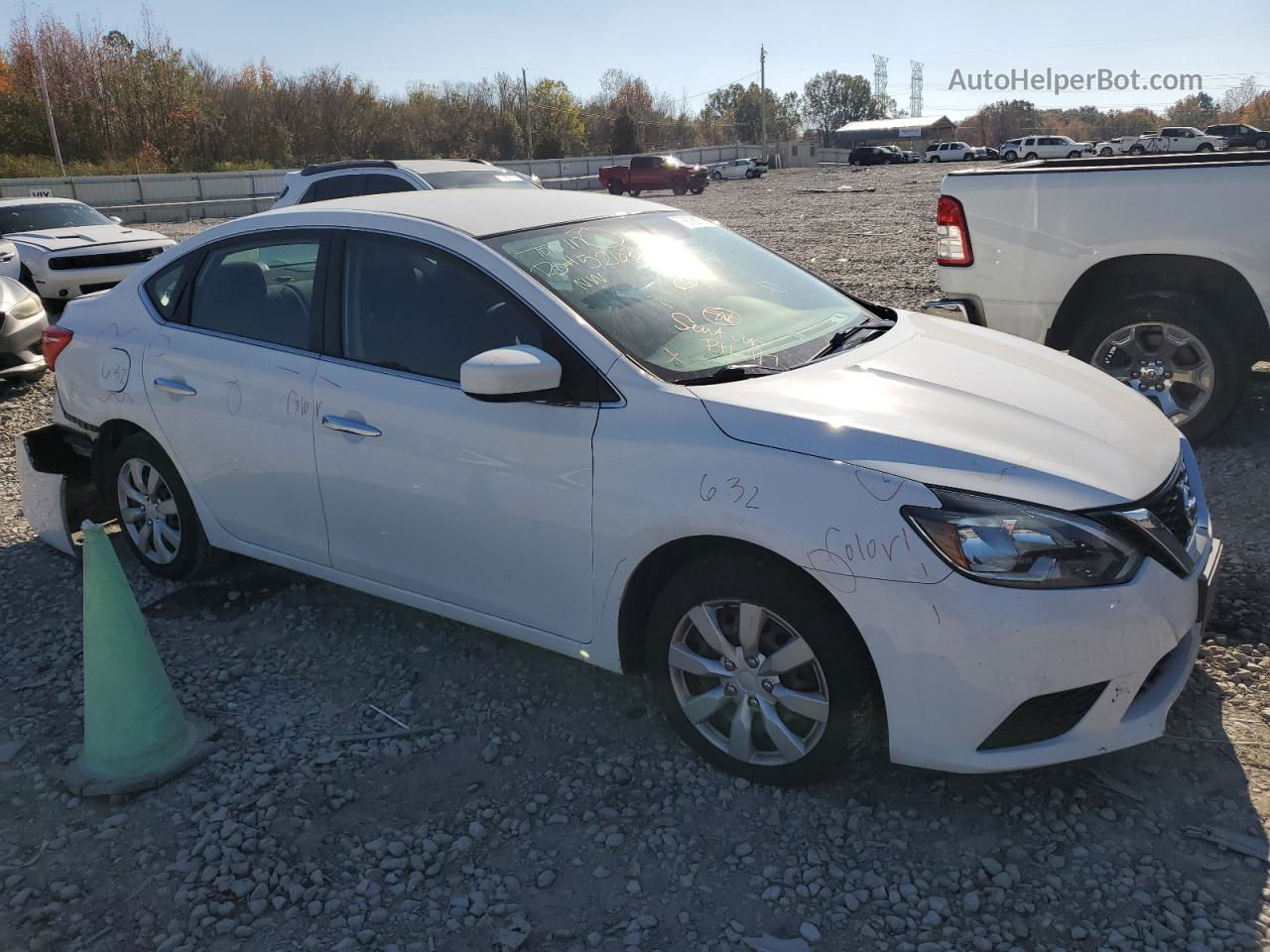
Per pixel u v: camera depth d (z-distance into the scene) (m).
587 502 3.04
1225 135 52.25
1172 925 2.43
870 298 10.40
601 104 89.88
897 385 3.10
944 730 2.63
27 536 5.29
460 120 73.56
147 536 4.59
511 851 2.82
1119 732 2.70
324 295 3.70
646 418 2.95
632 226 3.84
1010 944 2.41
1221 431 5.76
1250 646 3.56
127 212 35.19
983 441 2.76
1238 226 5.14
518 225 3.59
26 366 8.47
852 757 2.85
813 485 2.67
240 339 3.97
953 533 2.55
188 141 57.25
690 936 2.49
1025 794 2.92
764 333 3.44
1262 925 2.41
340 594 4.46
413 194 3.99
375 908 2.63
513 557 3.27
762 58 76.06
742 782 3.03
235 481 4.01
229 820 2.99
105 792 3.14
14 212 13.26
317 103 64.50
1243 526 4.55
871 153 59.41
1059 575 2.55
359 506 3.62
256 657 3.96
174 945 2.54
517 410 3.16
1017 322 5.81
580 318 3.16
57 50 53.38
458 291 3.40
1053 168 5.80
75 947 2.55
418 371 3.45
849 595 2.62
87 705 3.23
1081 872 2.62
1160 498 2.80
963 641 2.54
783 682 2.88
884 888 2.60
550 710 3.50
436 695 3.63
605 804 2.99
